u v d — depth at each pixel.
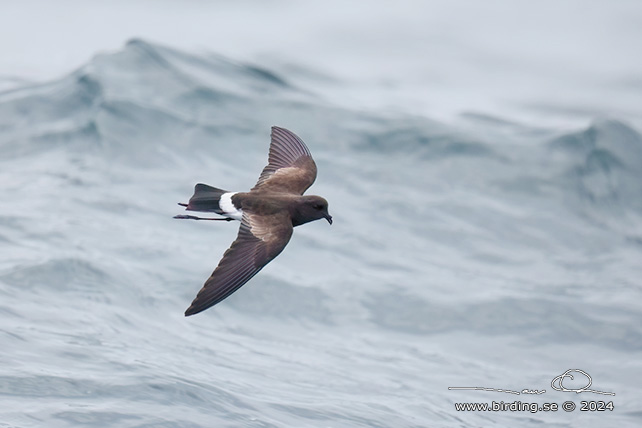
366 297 14.94
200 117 20.92
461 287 15.80
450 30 40.75
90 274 13.41
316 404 10.64
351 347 13.32
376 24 40.31
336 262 16.11
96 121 19.31
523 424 11.43
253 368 11.68
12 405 8.96
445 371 12.85
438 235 18.09
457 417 11.27
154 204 17.00
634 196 20.50
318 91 26.86
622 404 12.27
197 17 39.03
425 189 19.83
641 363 13.73
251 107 22.02
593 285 16.62
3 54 30.78
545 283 16.52
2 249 13.83
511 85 34.59
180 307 13.38
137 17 37.59
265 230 7.96
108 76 21.33
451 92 32.44
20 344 10.52
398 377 12.36
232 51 35.38
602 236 19.05
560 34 41.31
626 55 39.41
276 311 14.12
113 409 9.17
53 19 35.62
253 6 41.03
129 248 14.81
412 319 14.54
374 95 28.11
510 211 19.41
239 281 7.48
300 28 39.28
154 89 21.59
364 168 20.34
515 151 21.44
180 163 19.09
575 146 21.55
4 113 20.14
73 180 17.17
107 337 11.44
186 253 15.10
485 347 13.96
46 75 27.02
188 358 11.39
